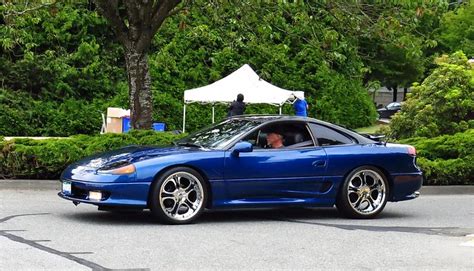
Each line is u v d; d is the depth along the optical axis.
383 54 41.84
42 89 25.61
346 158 9.84
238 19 16.72
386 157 10.08
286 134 9.75
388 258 7.36
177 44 28.08
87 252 7.23
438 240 8.48
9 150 12.55
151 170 8.79
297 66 29.61
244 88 21.34
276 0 15.73
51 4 15.23
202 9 17.12
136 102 14.53
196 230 8.74
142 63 14.54
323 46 15.95
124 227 8.79
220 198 9.19
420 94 18.36
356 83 30.77
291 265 6.91
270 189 9.41
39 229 8.50
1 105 23.97
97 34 28.06
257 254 7.39
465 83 18.02
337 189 9.83
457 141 14.99
